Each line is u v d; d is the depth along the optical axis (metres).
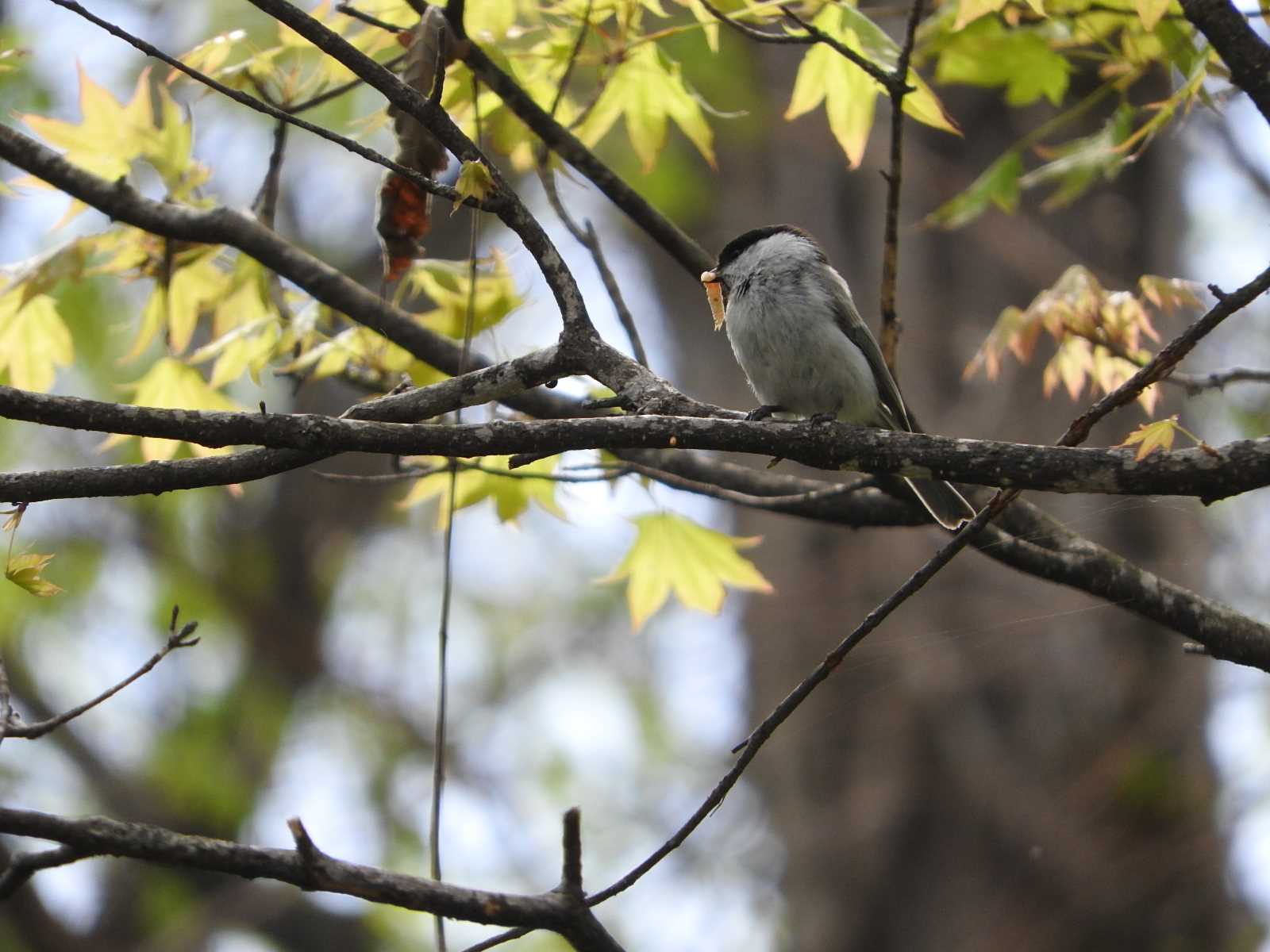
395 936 14.47
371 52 7.00
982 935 10.40
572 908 4.91
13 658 13.61
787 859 11.47
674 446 5.14
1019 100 8.18
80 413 4.82
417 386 7.87
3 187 7.23
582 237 7.34
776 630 11.94
